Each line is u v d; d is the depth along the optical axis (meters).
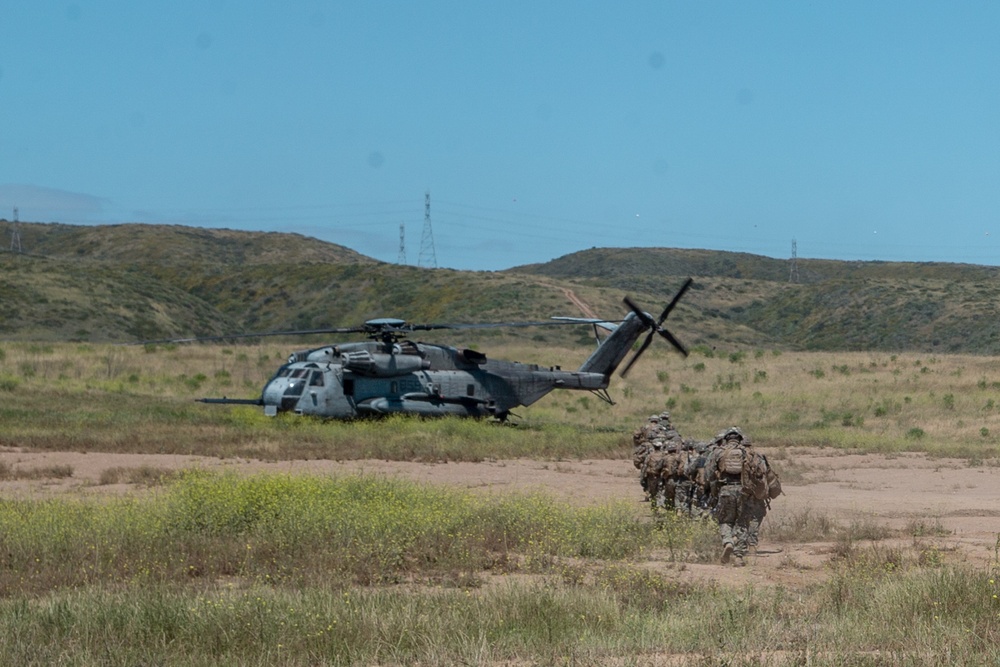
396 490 50.34
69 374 149.12
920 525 49.09
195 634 25.64
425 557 38.38
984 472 80.56
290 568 35.69
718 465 40.50
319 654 24.47
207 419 97.94
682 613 28.23
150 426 91.19
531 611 27.95
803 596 31.45
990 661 22.97
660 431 52.69
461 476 70.75
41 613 27.05
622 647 24.92
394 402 99.00
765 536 46.66
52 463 69.50
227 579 35.19
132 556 36.88
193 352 179.00
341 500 46.06
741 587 33.50
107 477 61.19
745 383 165.38
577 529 43.50
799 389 156.50
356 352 98.44
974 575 32.03
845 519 52.91
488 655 23.92
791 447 98.06
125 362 162.00
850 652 23.86
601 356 112.62
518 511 46.59
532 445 88.62
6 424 89.12
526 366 109.00
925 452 96.12
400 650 24.62
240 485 46.78
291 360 100.38
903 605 28.66
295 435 87.31
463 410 103.38
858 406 139.62
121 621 26.56
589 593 30.98
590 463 82.00
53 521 40.41
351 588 32.38
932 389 153.88
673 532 44.00
